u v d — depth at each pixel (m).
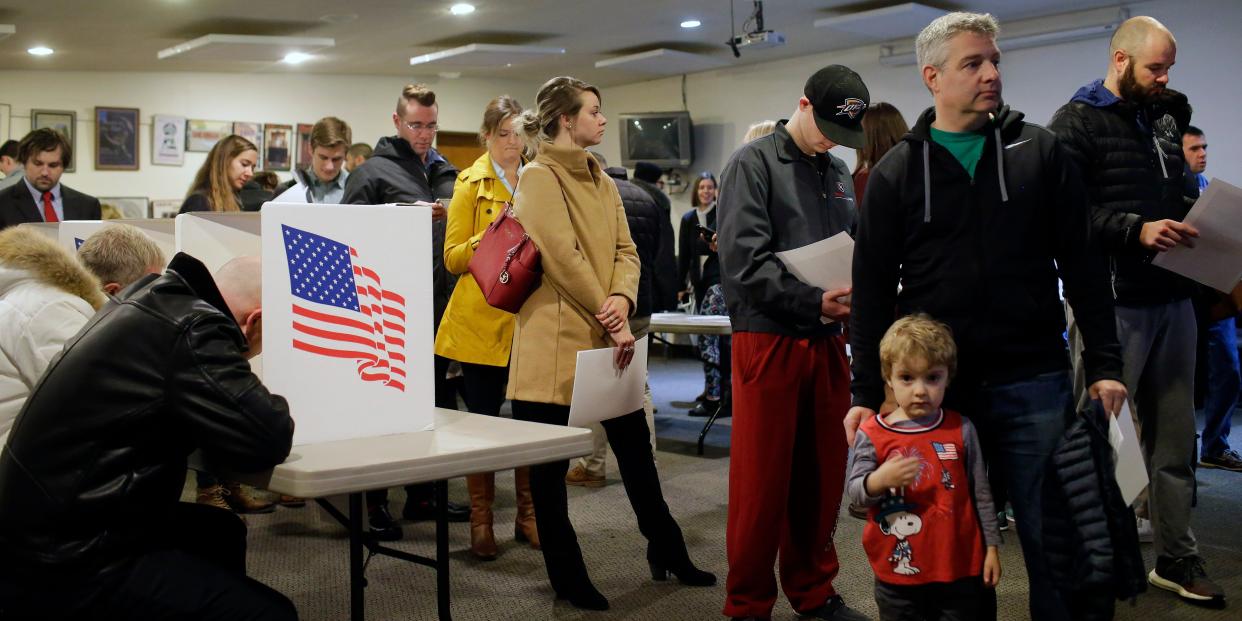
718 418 6.41
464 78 11.85
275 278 1.84
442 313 4.04
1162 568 3.06
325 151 4.38
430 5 7.57
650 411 5.27
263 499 4.34
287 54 9.18
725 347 6.40
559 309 2.82
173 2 7.09
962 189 2.09
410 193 3.81
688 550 3.57
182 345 1.73
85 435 1.72
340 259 1.91
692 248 7.71
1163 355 2.99
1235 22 7.05
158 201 10.53
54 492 1.71
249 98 10.86
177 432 1.79
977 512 2.15
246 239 2.16
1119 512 2.02
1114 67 2.91
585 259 2.81
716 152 10.91
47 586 1.73
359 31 8.52
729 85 10.71
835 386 2.78
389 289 1.96
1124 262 2.93
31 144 4.97
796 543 2.82
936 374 2.10
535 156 2.94
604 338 2.90
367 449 1.78
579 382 2.69
